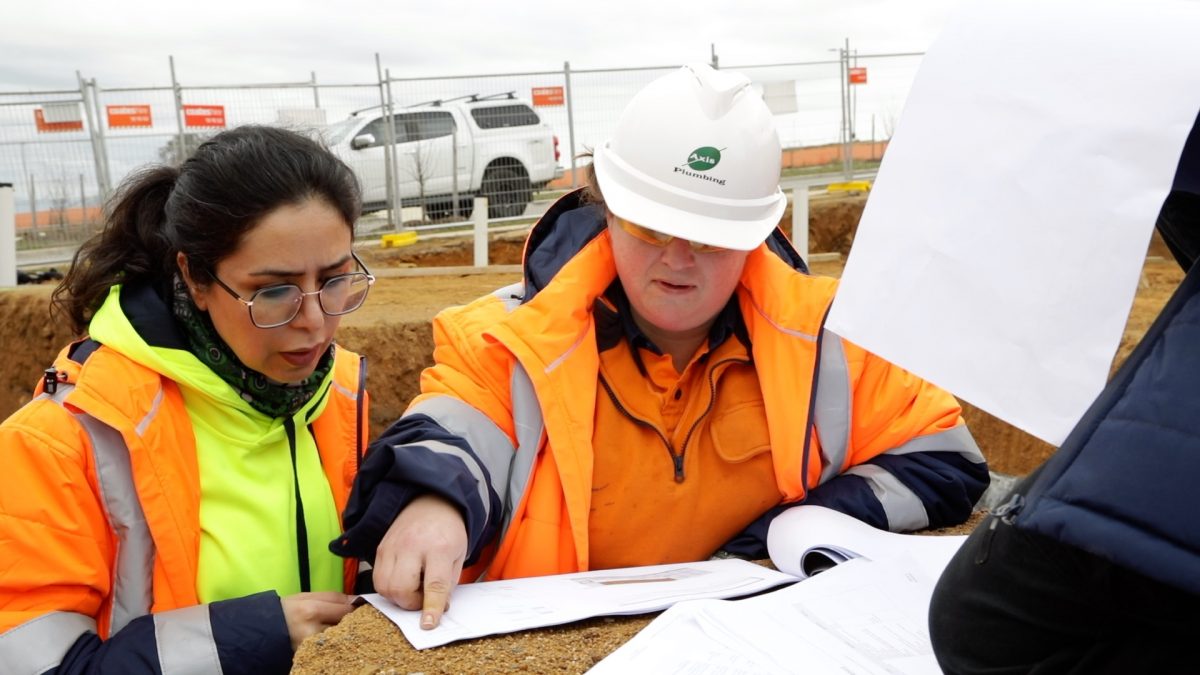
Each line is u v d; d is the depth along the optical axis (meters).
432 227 12.97
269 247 1.81
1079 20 0.90
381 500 1.77
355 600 1.78
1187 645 0.82
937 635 1.00
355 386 2.29
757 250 2.13
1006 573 0.89
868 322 0.96
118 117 12.11
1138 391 0.82
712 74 1.94
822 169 14.70
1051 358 0.86
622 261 1.96
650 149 1.92
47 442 1.78
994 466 6.24
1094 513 0.80
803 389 2.05
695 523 2.10
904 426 2.15
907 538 1.93
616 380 2.09
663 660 1.43
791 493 2.07
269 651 1.73
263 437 2.05
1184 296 0.85
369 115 12.95
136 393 1.87
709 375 2.10
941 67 0.96
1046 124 0.88
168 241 1.92
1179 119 0.83
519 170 13.37
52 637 1.70
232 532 1.99
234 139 1.88
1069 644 0.88
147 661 1.68
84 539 1.79
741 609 1.58
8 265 9.23
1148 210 0.83
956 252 0.92
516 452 2.04
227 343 1.94
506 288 2.30
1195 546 0.75
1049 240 0.87
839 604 1.62
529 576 2.01
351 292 2.02
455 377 2.09
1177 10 0.88
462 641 1.56
